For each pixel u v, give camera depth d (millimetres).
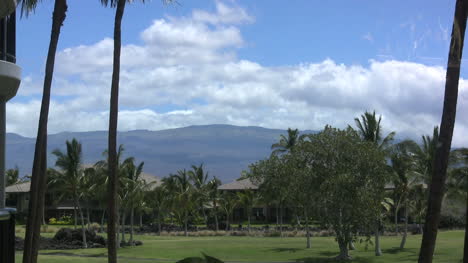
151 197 80062
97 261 41000
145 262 43312
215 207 91875
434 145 47406
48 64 19812
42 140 19984
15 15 20000
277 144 76062
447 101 13461
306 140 47281
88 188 57688
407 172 50500
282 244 59844
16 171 119562
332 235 74562
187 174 95312
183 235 80438
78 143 55844
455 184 44594
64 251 53000
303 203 46719
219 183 105750
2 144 20047
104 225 87750
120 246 57906
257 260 45906
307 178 44969
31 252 19969
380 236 71062
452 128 13461
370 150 44094
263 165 53594
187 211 83312
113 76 20203
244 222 105375
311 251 52531
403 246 52938
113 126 20125
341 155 44375
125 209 59969
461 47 13344
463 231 72312
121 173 57219
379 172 43969
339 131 44969
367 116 50594
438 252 48406
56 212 91125
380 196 44250
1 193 20000
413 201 57500
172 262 43094
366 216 43062
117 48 20234
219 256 48562
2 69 17922
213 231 82000
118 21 20266
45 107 19719
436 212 13445
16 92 19250
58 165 55531
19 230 71312
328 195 43500
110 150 20062
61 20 20047
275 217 105188
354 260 44625
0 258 18828
